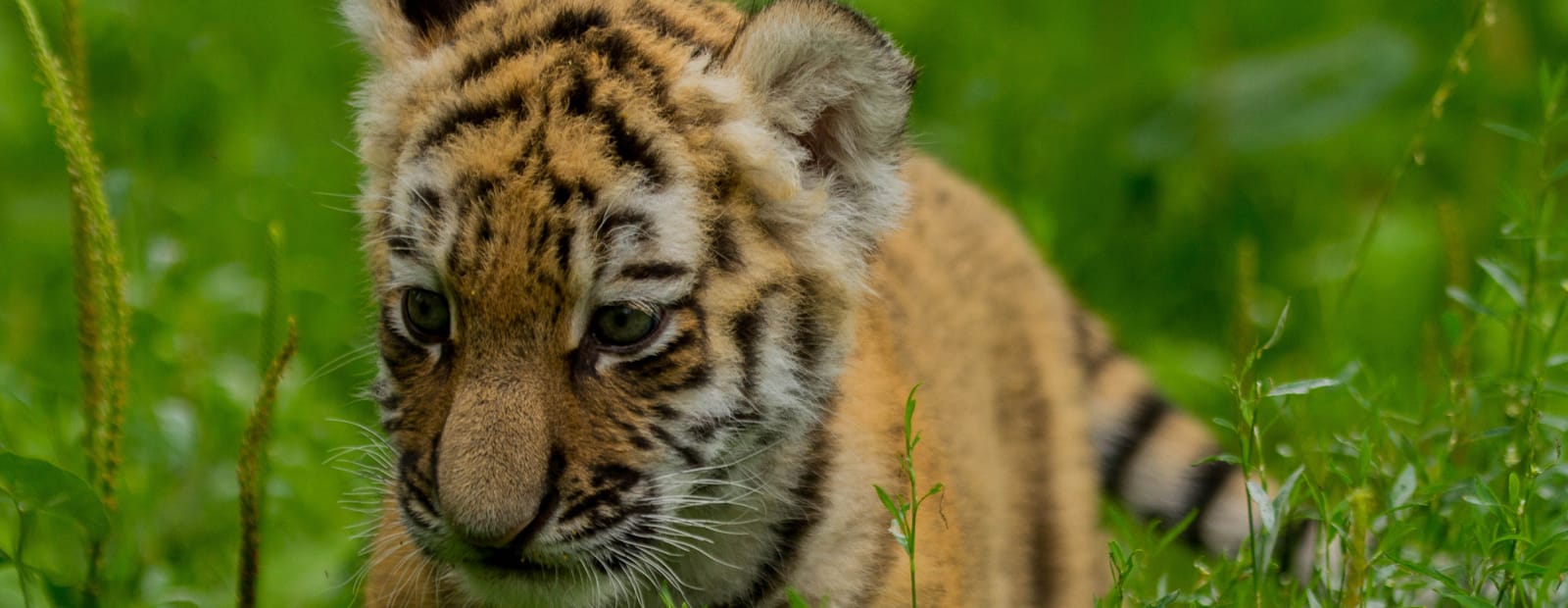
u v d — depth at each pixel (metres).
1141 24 17.66
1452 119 16.77
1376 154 16.89
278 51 16.77
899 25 17.48
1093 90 17.17
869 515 9.00
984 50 17.34
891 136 8.59
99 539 9.08
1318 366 12.55
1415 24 17.69
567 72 8.02
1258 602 8.31
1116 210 15.96
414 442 8.08
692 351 8.11
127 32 15.12
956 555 9.53
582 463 7.92
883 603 8.97
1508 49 16.92
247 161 14.80
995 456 11.05
